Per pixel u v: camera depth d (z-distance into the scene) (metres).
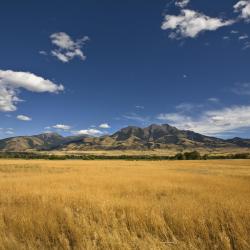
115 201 11.49
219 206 10.27
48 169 50.50
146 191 17.42
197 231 7.85
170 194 16.05
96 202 11.47
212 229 7.87
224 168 57.88
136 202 11.48
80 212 10.08
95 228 7.93
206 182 23.22
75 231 7.63
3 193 14.98
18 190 15.98
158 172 39.50
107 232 7.68
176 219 8.53
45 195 13.48
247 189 17.48
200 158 130.88
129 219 8.88
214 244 7.08
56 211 9.90
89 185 19.89
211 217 8.77
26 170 47.88
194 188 18.25
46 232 7.79
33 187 18.09
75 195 13.27
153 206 10.45
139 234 7.94
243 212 9.20
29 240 7.29
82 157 145.62
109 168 53.66
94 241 6.91
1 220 8.73
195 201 11.54
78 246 6.87
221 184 21.30
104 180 23.95
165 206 10.54
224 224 8.35
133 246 6.77
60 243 7.11
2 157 144.75
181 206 10.38
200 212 9.26
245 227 7.87
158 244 6.75
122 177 27.61
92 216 9.46
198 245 7.14
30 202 12.26
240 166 67.00
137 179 25.02
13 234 7.61
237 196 13.38
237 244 6.89
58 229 7.99
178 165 71.56
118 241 6.83
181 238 7.52
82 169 49.97
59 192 14.38
